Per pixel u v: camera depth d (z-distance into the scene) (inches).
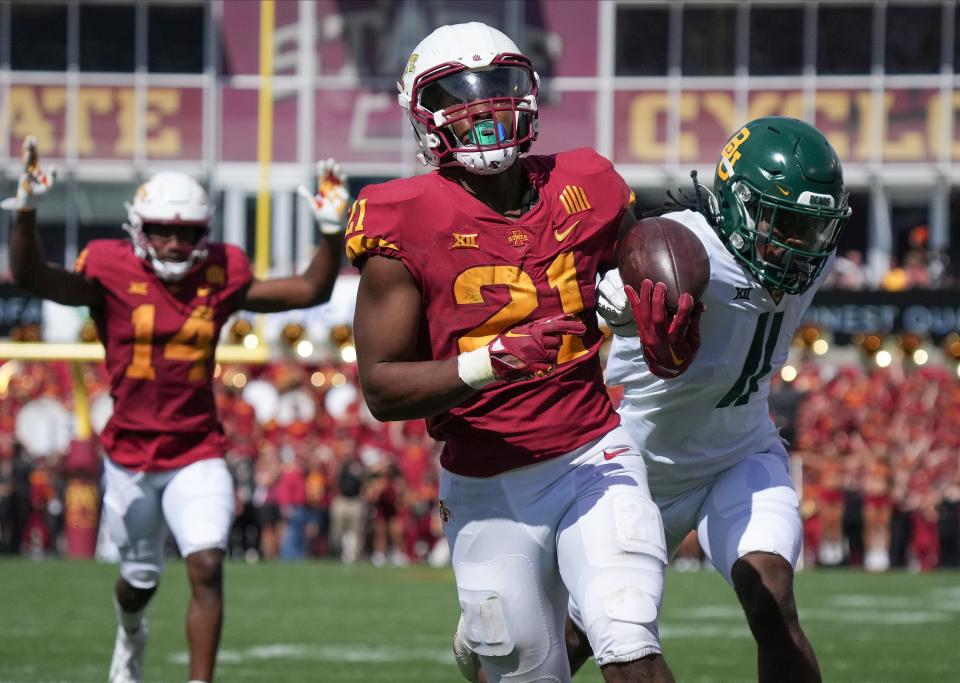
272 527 1984.5
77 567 1657.2
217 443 765.9
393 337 468.1
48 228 2856.8
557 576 488.4
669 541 586.2
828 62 2746.1
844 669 895.1
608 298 491.5
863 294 1982.0
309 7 2795.3
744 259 522.3
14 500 2021.4
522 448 477.7
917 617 1213.1
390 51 2790.4
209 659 705.0
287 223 2812.5
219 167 2827.3
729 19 2755.9
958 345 1953.7
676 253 475.8
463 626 547.5
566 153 500.4
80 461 1846.7
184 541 728.3
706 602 1339.8
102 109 2837.1
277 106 2815.0
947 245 2736.2
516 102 475.5
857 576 1684.3
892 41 2731.3
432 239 469.1
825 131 2746.1
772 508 538.3
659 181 2765.7
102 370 2153.1
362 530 1974.7
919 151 2728.8
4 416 2071.9
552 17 2770.7
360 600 1330.0
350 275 2253.9
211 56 2822.3
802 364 2060.8
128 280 762.8
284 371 2063.2
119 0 2832.2
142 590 770.2
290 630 1096.2
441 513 505.4
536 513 480.1
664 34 2763.3
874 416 1982.0
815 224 517.3
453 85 474.0
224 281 773.9
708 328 531.8
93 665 893.2
